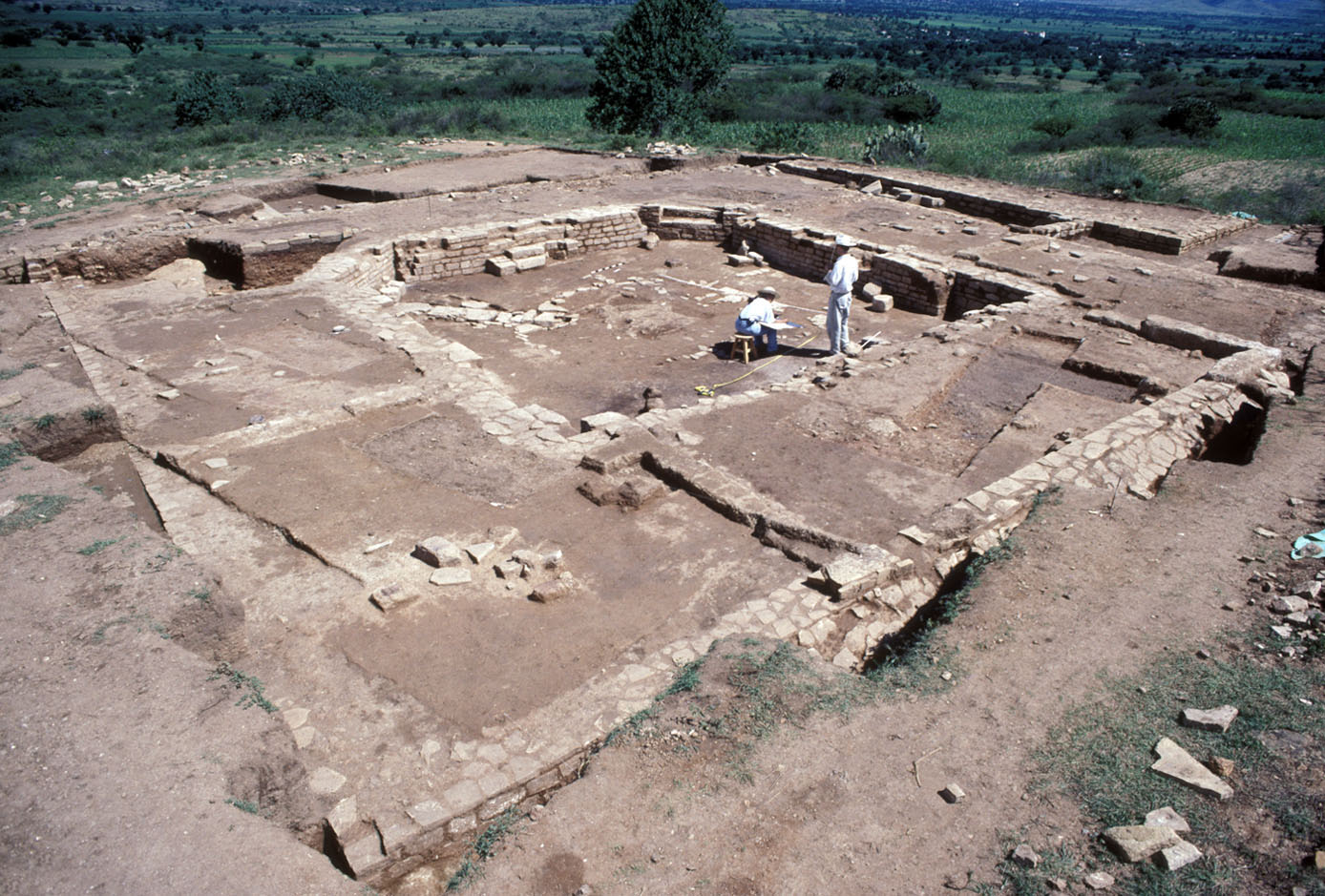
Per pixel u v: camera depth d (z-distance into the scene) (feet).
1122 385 39.68
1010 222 71.20
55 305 47.52
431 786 17.48
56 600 18.90
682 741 17.33
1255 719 16.94
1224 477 28.25
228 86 133.80
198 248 57.26
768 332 47.50
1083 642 19.93
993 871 14.10
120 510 23.12
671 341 50.11
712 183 83.15
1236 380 37.40
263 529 26.73
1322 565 22.13
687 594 24.04
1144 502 26.73
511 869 14.65
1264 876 13.42
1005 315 47.70
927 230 66.44
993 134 150.61
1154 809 14.90
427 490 29.32
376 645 21.57
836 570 24.18
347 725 19.02
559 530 27.17
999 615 21.07
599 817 15.60
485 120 121.60
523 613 22.91
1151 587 22.06
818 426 34.88
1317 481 27.63
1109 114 178.19
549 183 80.79
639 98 118.11
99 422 31.65
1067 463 30.30
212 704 16.29
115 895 12.35
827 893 13.92
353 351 42.29
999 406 37.96
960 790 15.71
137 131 125.39
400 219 65.77
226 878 12.75
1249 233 67.72
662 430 34.06
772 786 16.08
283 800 15.71
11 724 15.30
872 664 22.35
